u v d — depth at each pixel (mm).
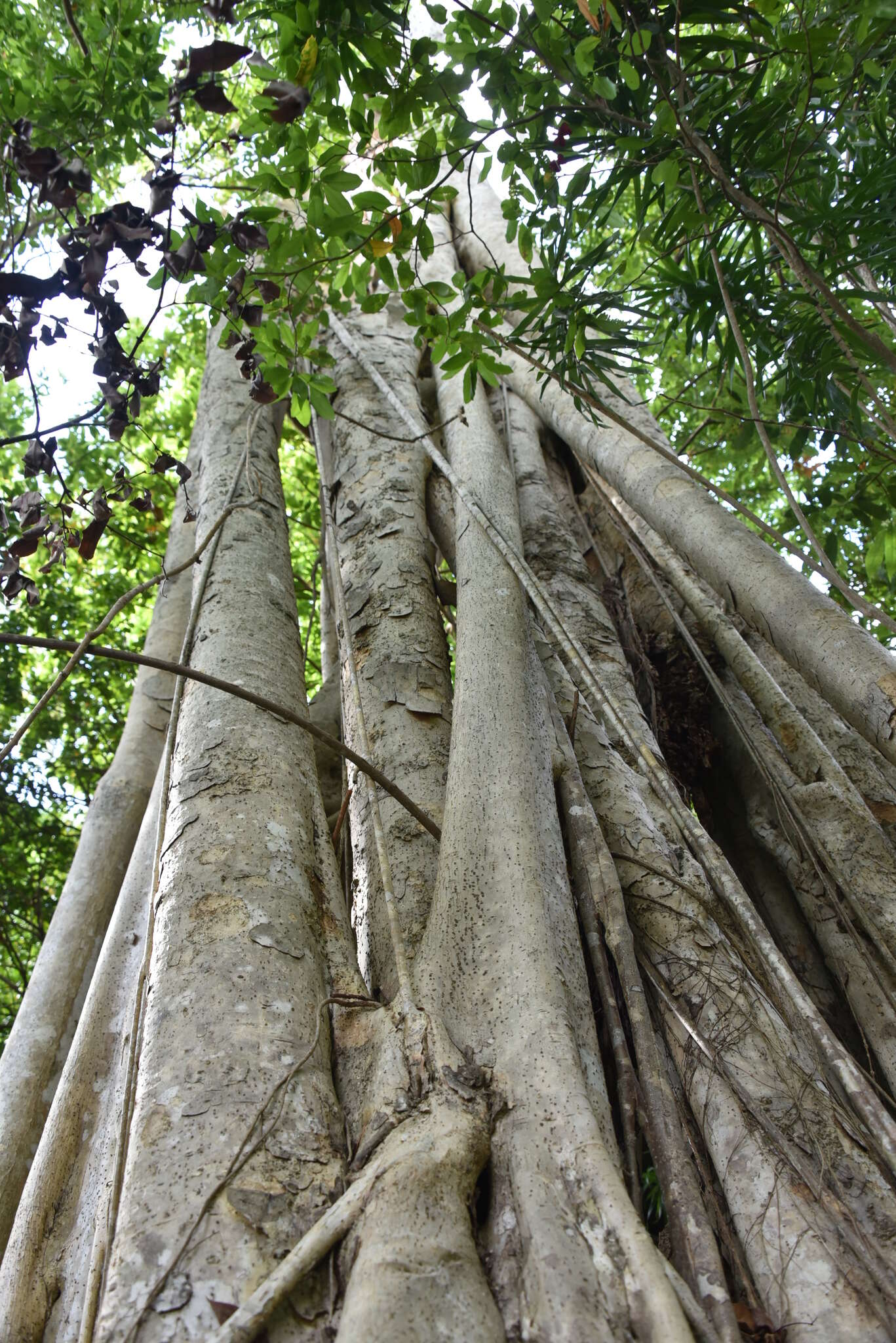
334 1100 1817
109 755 8062
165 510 8297
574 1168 1610
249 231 2352
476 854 2238
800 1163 1842
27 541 2338
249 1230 1518
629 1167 1861
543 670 3121
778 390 5012
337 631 3371
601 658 3615
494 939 2062
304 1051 1845
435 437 4559
